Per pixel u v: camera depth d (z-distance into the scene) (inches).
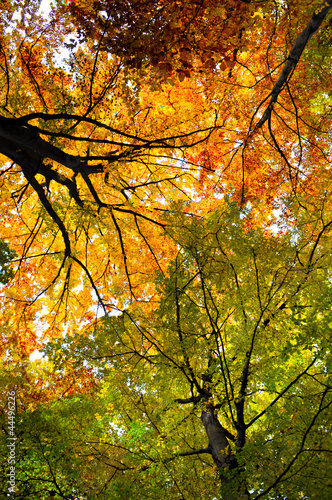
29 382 268.4
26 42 279.9
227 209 200.7
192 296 200.4
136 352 196.7
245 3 178.9
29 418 179.9
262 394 236.4
